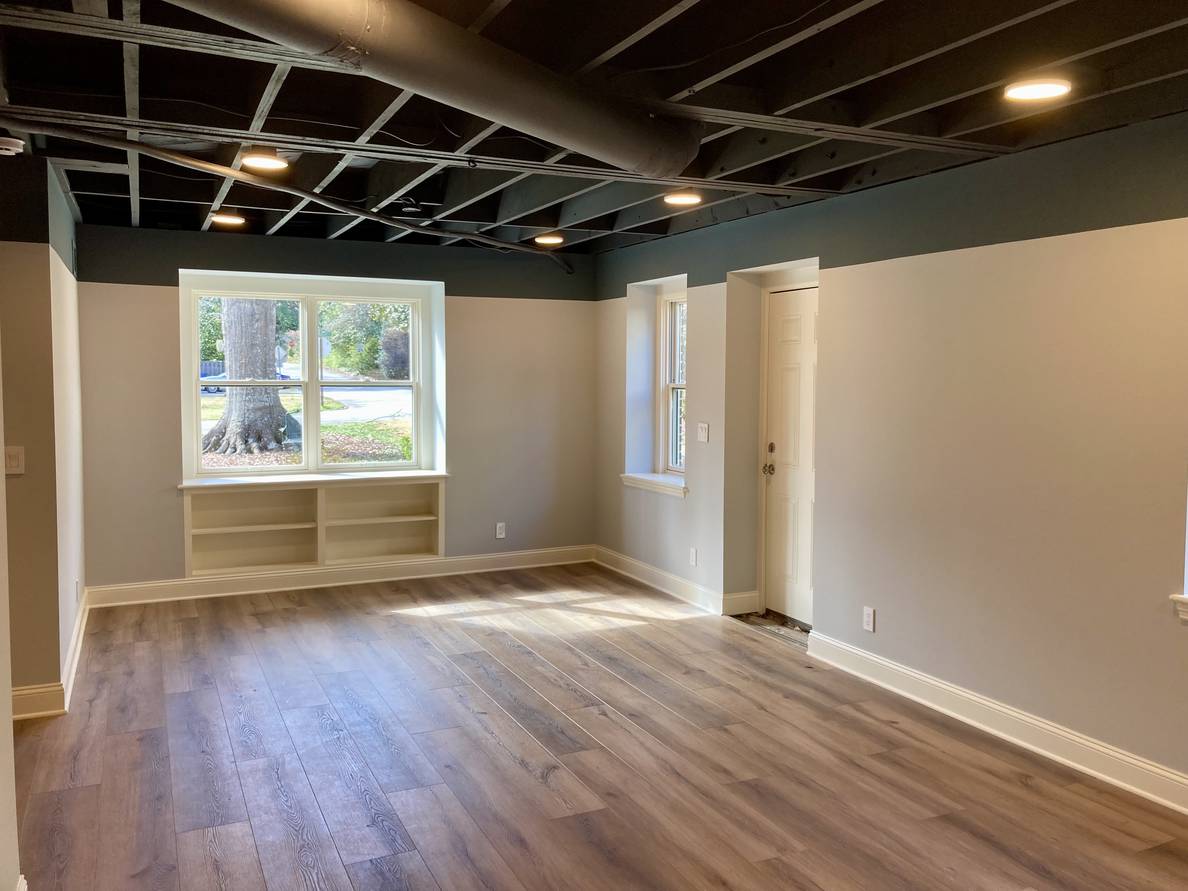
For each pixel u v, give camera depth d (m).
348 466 6.73
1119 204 3.24
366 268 6.31
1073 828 3.04
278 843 2.92
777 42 2.43
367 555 6.74
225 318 6.35
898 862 2.83
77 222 5.53
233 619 5.51
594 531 7.15
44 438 3.89
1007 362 3.67
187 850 2.87
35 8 2.18
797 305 5.36
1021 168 3.58
